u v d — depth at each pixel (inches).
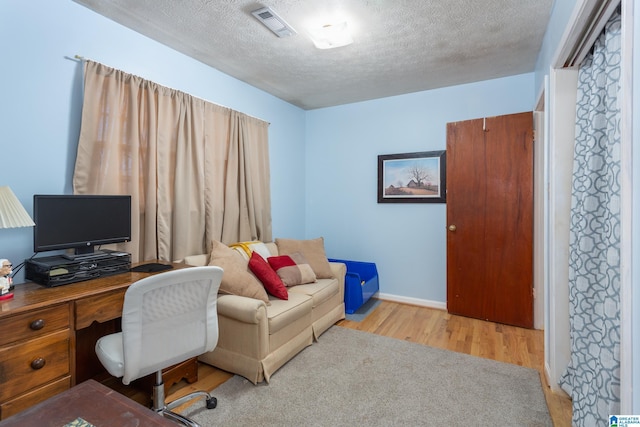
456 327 119.9
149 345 56.9
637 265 35.3
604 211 60.1
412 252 146.9
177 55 103.5
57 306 56.9
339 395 77.5
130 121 87.6
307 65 114.8
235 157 122.0
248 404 74.2
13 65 69.1
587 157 65.5
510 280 121.3
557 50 70.5
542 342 107.0
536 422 68.0
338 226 165.3
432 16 84.6
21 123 70.6
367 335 112.4
